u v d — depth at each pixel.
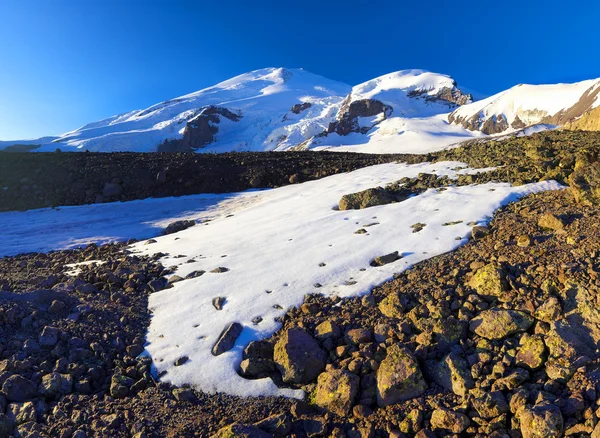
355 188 17.55
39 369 6.78
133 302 9.02
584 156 12.44
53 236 17.95
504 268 7.38
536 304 6.32
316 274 8.89
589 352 5.36
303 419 5.60
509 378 5.30
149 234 18.00
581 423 4.59
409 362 5.79
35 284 10.30
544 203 10.60
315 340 6.77
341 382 5.80
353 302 7.69
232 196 24.16
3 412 5.98
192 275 10.02
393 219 11.70
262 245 11.49
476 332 6.23
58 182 25.70
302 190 21.50
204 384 6.32
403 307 7.07
